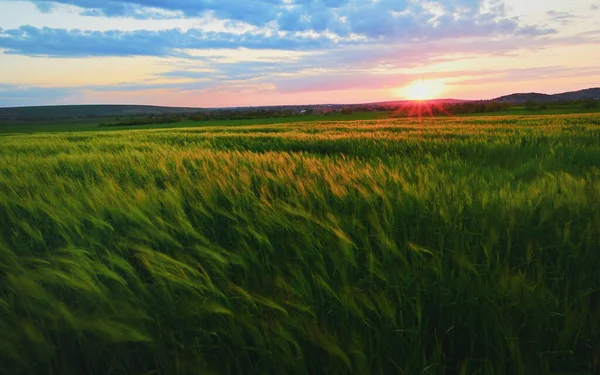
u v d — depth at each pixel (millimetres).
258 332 1566
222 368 1561
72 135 22359
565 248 2168
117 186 3709
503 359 1469
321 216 2652
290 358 1450
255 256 2141
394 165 5250
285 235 2479
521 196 2941
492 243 2125
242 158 5859
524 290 1729
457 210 2672
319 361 1564
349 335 1605
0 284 2029
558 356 1558
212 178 3879
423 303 1790
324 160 5863
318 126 23047
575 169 5246
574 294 1863
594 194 2914
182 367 1512
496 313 1653
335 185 3332
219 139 12953
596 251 2111
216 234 2668
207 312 1706
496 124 19219
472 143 9070
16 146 11648
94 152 8820
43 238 2695
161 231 2359
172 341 1638
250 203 3111
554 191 3059
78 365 1639
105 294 1814
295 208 2729
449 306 1731
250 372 1535
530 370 1454
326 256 2154
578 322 1602
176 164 5402
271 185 3893
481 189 3350
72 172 5531
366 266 2025
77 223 2668
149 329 1696
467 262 1917
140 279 2041
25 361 1548
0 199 3316
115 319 1676
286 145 10461
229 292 1876
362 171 4168
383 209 2693
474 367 1562
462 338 1671
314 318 1662
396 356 1528
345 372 1467
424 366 1475
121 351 1633
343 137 11453
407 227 2568
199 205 2984
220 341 1613
